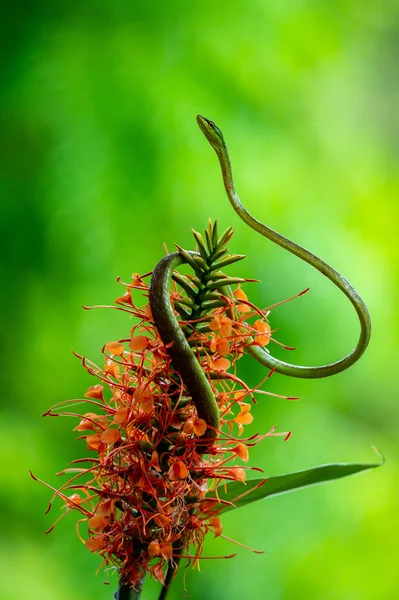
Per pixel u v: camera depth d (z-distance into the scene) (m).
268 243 3.37
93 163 3.20
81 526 3.46
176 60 3.31
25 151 3.29
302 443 3.54
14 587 3.30
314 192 3.64
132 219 3.25
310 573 3.66
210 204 3.30
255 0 3.42
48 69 3.25
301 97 3.61
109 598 3.43
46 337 3.43
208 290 1.52
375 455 3.98
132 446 1.51
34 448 3.46
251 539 3.63
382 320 3.71
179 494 1.51
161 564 1.52
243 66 3.40
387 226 3.92
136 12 3.32
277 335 3.31
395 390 3.92
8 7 3.26
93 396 1.54
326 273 1.57
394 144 4.92
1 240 3.31
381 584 3.76
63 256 3.31
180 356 1.50
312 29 3.54
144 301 3.34
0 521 3.39
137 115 3.20
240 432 1.53
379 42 4.72
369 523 3.86
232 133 3.34
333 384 3.63
